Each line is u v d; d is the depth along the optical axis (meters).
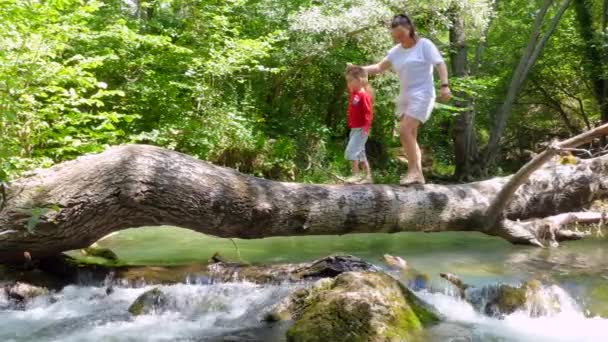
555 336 3.62
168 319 4.02
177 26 10.30
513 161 16.14
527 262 5.10
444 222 5.48
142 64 9.20
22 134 5.75
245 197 4.85
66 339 3.63
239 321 3.93
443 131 16.19
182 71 9.83
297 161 10.81
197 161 4.87
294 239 6.23
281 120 11.53
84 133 7.96
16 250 4.34
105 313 4.11
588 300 4.12
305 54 10.78
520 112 16.08
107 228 4.57
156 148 4.80
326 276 4.57
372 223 5.24
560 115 16.70
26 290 4.31
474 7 10.56
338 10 10.37
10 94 5.40
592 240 6.10
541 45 13.05
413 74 5.16
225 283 4.62
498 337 3.60
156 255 5.47
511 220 6.03
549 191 6.27
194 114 9.52
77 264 4.93
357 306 3.54
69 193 4.34
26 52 5.81
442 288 4.40
